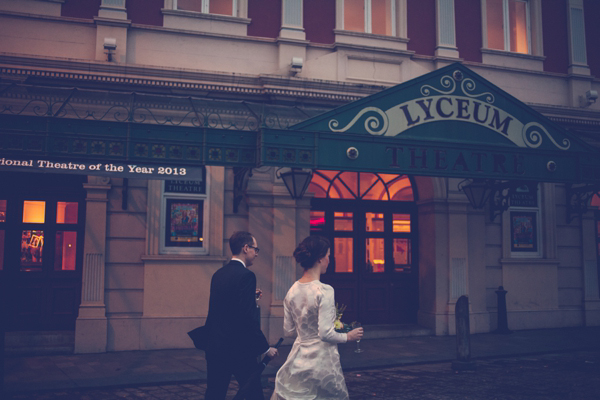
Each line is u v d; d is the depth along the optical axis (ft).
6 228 30.19
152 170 23.49
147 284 30.27
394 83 35.42
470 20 38.86
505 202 35.83
